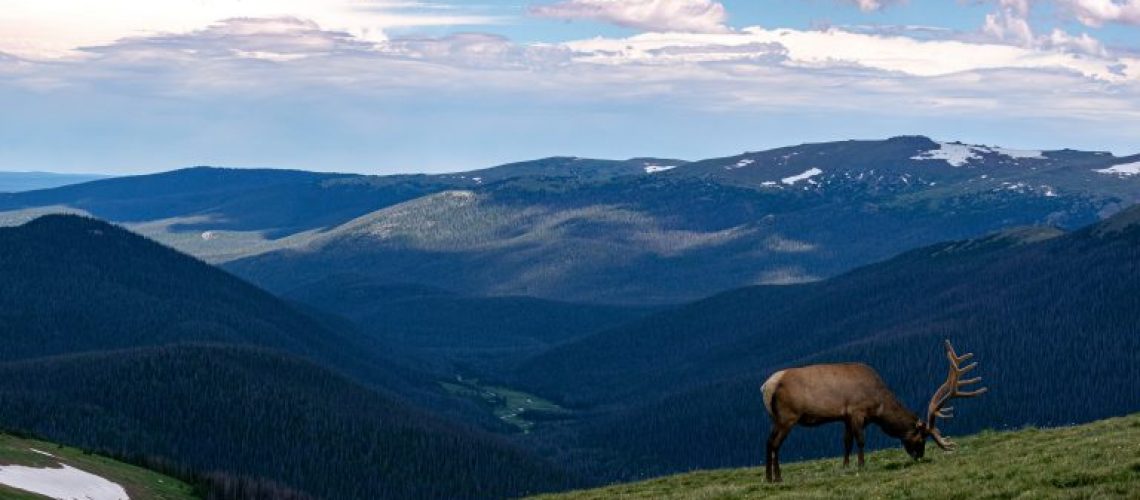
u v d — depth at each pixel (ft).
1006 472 141.59
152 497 334.44
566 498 199.62
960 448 175.73
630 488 199.41
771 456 162.50
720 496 158.92
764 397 163.94
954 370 166.91
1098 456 143.43
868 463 172.24
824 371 162.61
